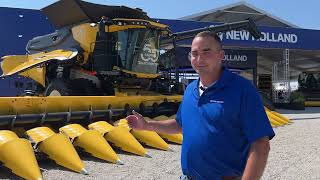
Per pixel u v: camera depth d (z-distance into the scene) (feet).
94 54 36.94
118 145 24.81
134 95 35.17
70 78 39.01
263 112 7.70
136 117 9.91
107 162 21.98
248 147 7.87
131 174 19.34
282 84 115.34
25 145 18.86
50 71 40.81
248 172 7.50
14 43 67.15
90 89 36.37
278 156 24.38
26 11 67.72
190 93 8.39
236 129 7.76
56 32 42.14
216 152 7.85
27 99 25.66
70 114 27.40
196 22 70.49
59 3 39.93
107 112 29.96
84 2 38.32
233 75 7.95
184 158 8.40
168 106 36.14
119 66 36.65
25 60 44.57
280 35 77.56
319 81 90.48
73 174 19.15
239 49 80.59
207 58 7.92
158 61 40.09
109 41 36.01
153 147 26.71
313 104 86.79
